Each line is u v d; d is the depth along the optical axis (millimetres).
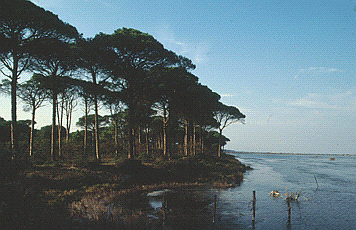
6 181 8711
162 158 36406
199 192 21719
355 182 31875
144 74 28391
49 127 51438
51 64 27047
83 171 22359
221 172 34875
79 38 26219
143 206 15547
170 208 15641
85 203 13688
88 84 27672
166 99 34188
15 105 22312
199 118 43875
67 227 8086
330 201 19844
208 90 45375
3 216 7000
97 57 26156
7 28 20641
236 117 58156
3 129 36156
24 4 21203
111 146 43719
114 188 20391
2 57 21953
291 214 15555
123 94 29219
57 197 14242
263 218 14523
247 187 25922
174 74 30750
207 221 13406
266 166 63562
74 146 35812
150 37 28953
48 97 31516
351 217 15242
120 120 45125
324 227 13234
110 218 10219
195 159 37812
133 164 26547
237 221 13734
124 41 25500
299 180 33125
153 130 55688
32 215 7812
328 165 70938
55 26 22219
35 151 29234
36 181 16750
